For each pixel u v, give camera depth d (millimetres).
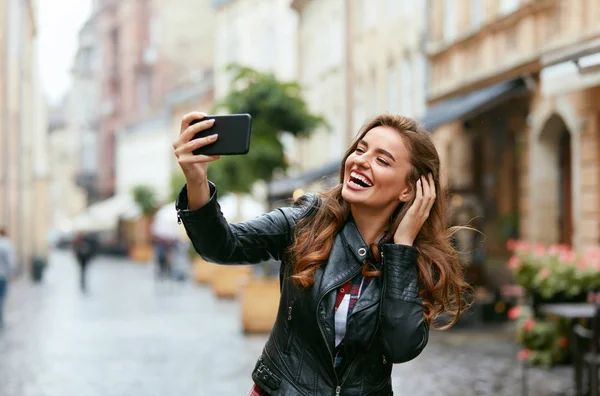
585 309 8734
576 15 15055
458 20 21516
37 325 18984
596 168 14656
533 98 16984
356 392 3008
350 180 3117
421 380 10867
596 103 14617
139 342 15828
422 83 24719
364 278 3059
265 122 17344
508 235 18562
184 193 3033
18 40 38750
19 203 38469
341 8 33688
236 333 17344
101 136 83062
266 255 3170
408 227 3068
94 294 29172
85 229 63188
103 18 82562
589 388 8523
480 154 21453
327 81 35844
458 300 3221
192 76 63250
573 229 15398
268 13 44438
